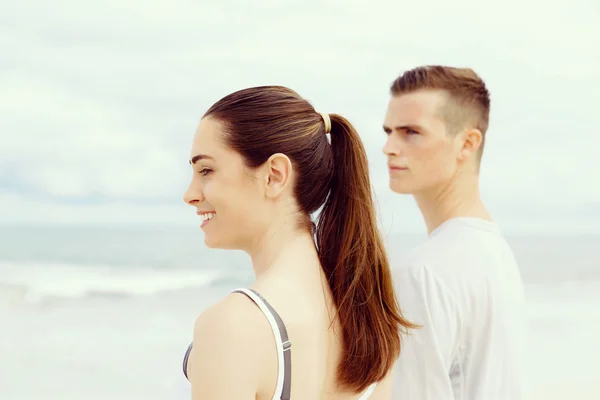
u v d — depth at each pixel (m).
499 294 2.33
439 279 2.31
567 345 14.02
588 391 10.91
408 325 1.83
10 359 13.49
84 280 21.88
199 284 21.59
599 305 18.34
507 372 2.31
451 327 2.27
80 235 32.28
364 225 1.73
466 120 2.48
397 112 2.54
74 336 15.34
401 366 2.28
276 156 1.56
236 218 1.59
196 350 1.42
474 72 2.55
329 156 1.71
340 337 1.71
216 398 1.37
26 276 22.83
